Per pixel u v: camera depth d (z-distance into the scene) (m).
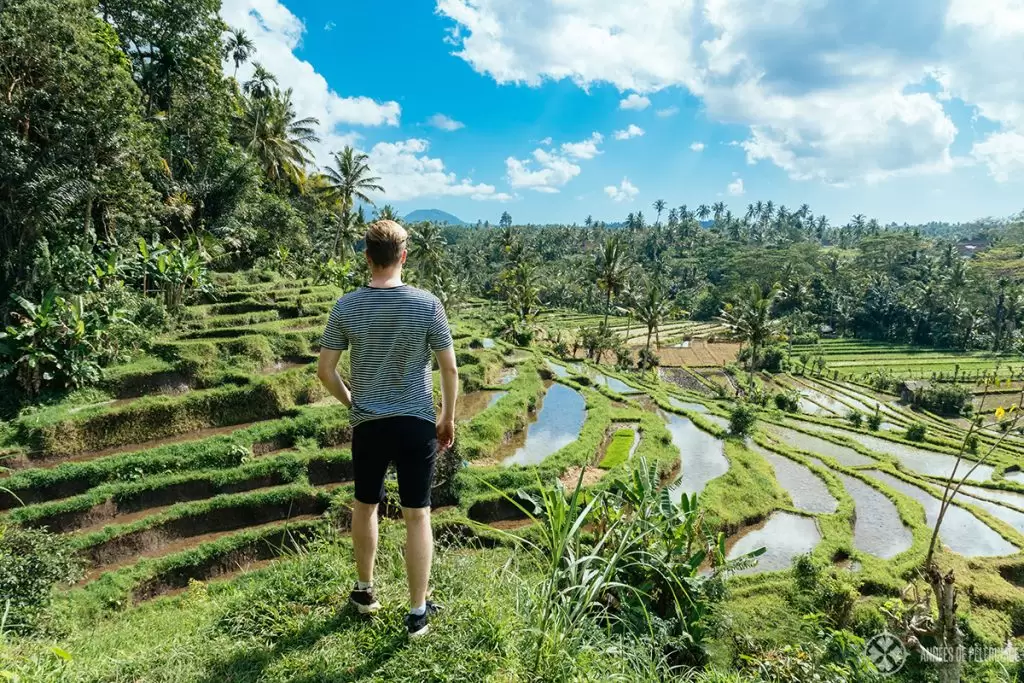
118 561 14.59
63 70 19.20
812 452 31.34
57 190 19.33
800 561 15.49
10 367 17.14
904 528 23.11
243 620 3.54
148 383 20.17
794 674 7.31
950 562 19.72
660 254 126.88
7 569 10.16
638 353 66.19
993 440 39.78
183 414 19.50
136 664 3.16
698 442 30.25
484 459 22.25
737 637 9.57
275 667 3.01
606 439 26.73
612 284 56.38
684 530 8.33
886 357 73.44
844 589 13.88
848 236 175.25
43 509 14.65
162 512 15.75
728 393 51.09
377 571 4.07
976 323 76.62
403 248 3.26
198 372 21.31
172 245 28.34
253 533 15.64
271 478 17.92
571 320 79.88
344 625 3.37
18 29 18.02
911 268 103.19
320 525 16.34
